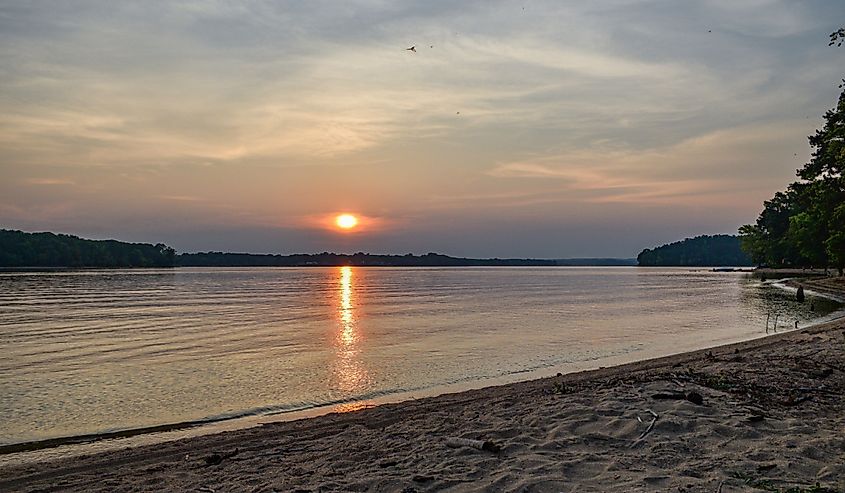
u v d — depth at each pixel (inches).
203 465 352.5
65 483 328.8
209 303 2210.9
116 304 2129.7
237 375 756.6
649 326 1306.6
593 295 2669.8
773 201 3764.8
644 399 416.8
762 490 248.7
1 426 517.0
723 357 687.7
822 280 2888.8
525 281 5019.7
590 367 773.9
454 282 4869.6
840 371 532.1
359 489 270.7
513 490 257.9
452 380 703.7
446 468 294.4
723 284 3740.2
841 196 1752.0
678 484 257.1
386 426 443.2
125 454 395.9
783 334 987.3
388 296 2723.9
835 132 1285.7
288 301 2343.8
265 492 275.0
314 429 446.0
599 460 294.8
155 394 647.1
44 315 1672.0
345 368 797.9
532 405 440.5
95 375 765.9
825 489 248.7
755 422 355.9
